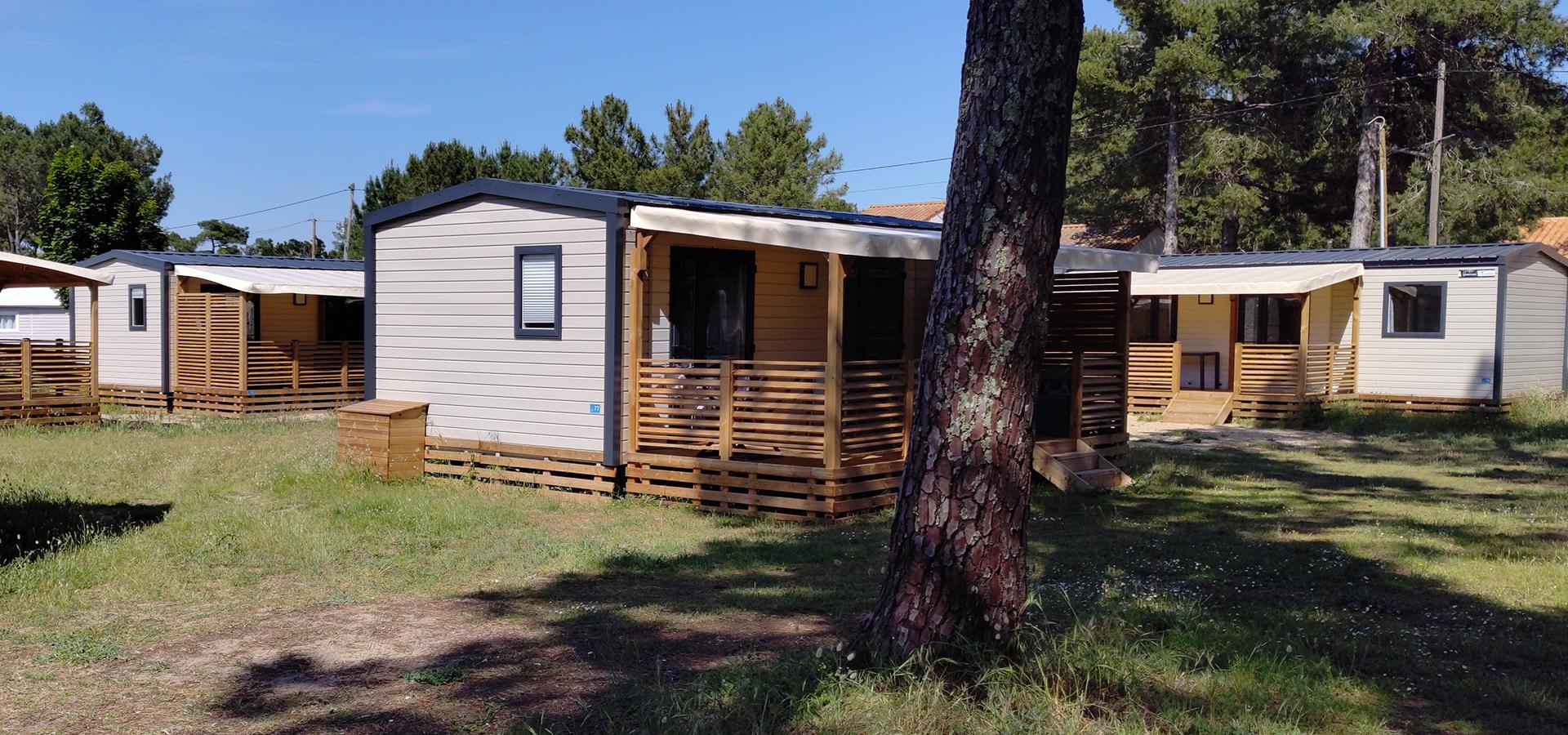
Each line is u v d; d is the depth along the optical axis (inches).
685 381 468.4
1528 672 239.3
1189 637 252.2
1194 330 972.6
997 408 215.6
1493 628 272.7
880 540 389.1
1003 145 214.1
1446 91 1280.8
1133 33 1369.3
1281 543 379.6
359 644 266.1
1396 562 346.6
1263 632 264.7
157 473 531.2
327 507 443.5
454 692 229.6
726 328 512.4
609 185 1374.3
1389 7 1191.6
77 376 796.0
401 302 537.6
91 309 791.7
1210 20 1262.3
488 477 506.9
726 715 202.1
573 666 247.1
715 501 450.6
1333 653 251.6
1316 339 897.5
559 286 480.4
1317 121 1286.9
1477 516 434.3
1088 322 576.7
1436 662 245.8
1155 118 1358.3
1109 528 413.4
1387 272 860.6
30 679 237.9
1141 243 1450.5
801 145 1455.5
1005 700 200.8
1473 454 653.3
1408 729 206.5
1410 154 1309.1
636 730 198.1
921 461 219.3
